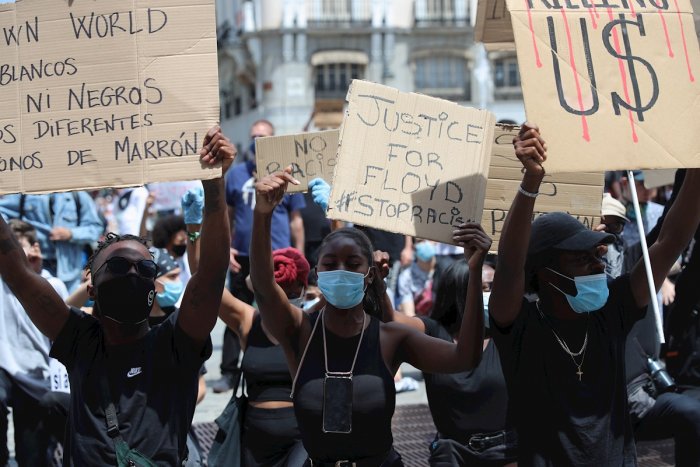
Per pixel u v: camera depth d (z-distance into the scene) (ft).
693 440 14.26
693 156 11.11
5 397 17.25
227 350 27.66
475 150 12.53
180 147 10.80
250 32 122.52
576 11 11.33
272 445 14.93
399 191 12.32
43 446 17.38
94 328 11.15
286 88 121.60
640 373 15.87
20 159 11.09
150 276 10.84
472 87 123.65
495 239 14.85
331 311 11.60
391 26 121.49
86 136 11.00
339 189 12.22
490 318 11.57
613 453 11.33
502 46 15.11
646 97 11.19
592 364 11.51
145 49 10.96
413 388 28.73
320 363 11.43
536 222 11.83
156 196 31.24
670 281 22.94
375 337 11.50
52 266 26.45
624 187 25.95
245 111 130.62
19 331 17.49
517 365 11.60
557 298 11.68
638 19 11.45
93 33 11.07
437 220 12.30
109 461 10.42
